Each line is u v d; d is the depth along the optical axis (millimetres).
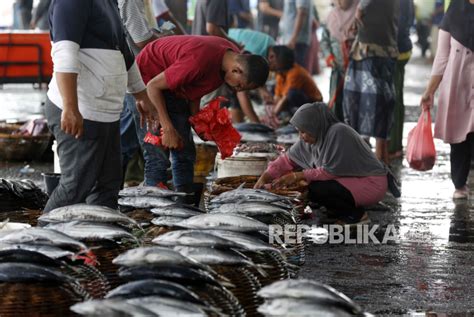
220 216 7918
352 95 16922
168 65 10875
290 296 5953
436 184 15477
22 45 26906
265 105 19578
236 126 15633
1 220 9320
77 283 6578
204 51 10617
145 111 10539
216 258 7043
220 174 12812
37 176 15172
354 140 11953
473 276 9891
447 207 13562
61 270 6805
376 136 16875
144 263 6535
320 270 10031
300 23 23484
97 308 5602
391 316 8508
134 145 12062
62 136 8617
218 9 18281
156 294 6098
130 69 9227
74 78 8273
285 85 19266
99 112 8578
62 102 8375
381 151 17094
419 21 43344
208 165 14734
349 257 10594
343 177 11953
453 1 13773
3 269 6473
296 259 8641
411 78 35969
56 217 7742
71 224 7527
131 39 11844
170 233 7273
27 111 24062
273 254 7645
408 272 10008
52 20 8359
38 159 16859
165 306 5797
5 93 28984
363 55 16734
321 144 11898
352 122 17016
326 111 11977
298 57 24062
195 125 11180
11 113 23531
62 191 8711
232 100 19234
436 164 17547
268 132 15727
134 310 5625
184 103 11094
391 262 10414
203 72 10625
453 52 13875
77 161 8617
